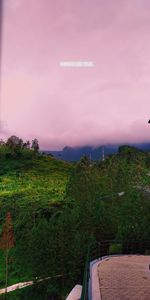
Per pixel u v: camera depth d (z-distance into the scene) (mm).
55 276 49531
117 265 27906
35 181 197500
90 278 20922
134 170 75750
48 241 50406
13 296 53656
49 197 147500
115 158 86062
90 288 18531
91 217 56594
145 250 45781
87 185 73312
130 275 23016
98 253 45281
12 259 68625
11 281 61875
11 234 63781
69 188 77062
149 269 25734
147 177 68375
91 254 46219
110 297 16656
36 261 50719
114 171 75625
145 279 21672
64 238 49906
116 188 70500
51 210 101875
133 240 46406
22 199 144375
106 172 78375
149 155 109875
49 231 51031
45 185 186375
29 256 53469
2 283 61938
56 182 195750
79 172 81000
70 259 48531
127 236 46500
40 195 154000
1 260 72188
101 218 56469
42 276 50125
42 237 51000
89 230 56062
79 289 21094
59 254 49406
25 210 115000
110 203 64938
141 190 52844
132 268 26250
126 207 55344
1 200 143750
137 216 53469
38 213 101438
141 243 46438
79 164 91125
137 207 54688
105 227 56406
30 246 52156
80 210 57438
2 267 69188
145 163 100875
